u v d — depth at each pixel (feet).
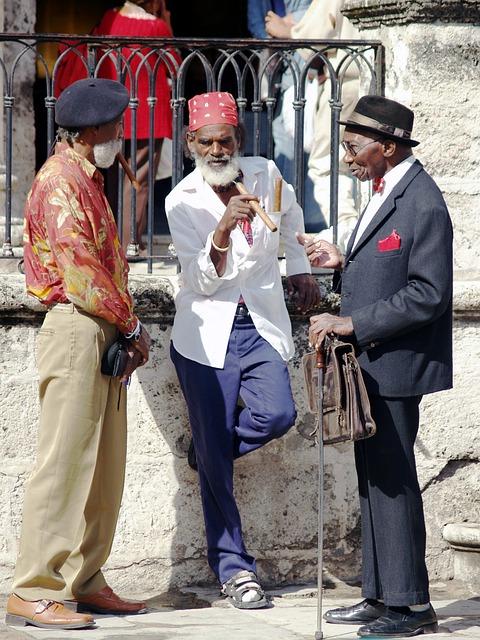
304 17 54.08
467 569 42.52
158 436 40.91
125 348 35.65
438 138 41.57
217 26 76.79
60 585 36.04
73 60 54.90
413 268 34.35
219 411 38.27
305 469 41.78
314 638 34.47
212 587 41.24
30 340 39.91
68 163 35.35
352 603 39.60
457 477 42.68
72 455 35.35
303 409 41.68
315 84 53.31
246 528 41.55
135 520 40.88
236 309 38.22
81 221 34.81
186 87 74.33
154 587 41.06
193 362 38.29
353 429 33.83
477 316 41.98
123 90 36.06
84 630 35.42
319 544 34.53
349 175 50.03
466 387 42.27
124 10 55.06
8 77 41.45
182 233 37.96
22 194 57.82
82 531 37.32
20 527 40.14
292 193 39.88
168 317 40.73
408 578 34.94
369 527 35.96
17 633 34.88
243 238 37.83
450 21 41.34
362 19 42.86
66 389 35.22
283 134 54.90
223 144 37.32
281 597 40.42
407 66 41.34
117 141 36.01
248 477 41.50
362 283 35.22
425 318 34.01
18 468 40.09
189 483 41.11
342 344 34.22
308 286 39.99
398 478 34.96
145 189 52.65
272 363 38.11
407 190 34.94
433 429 42.29
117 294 35.14
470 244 42.01
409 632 34.96
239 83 41.81
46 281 35.45
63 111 35.55
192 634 34.88
